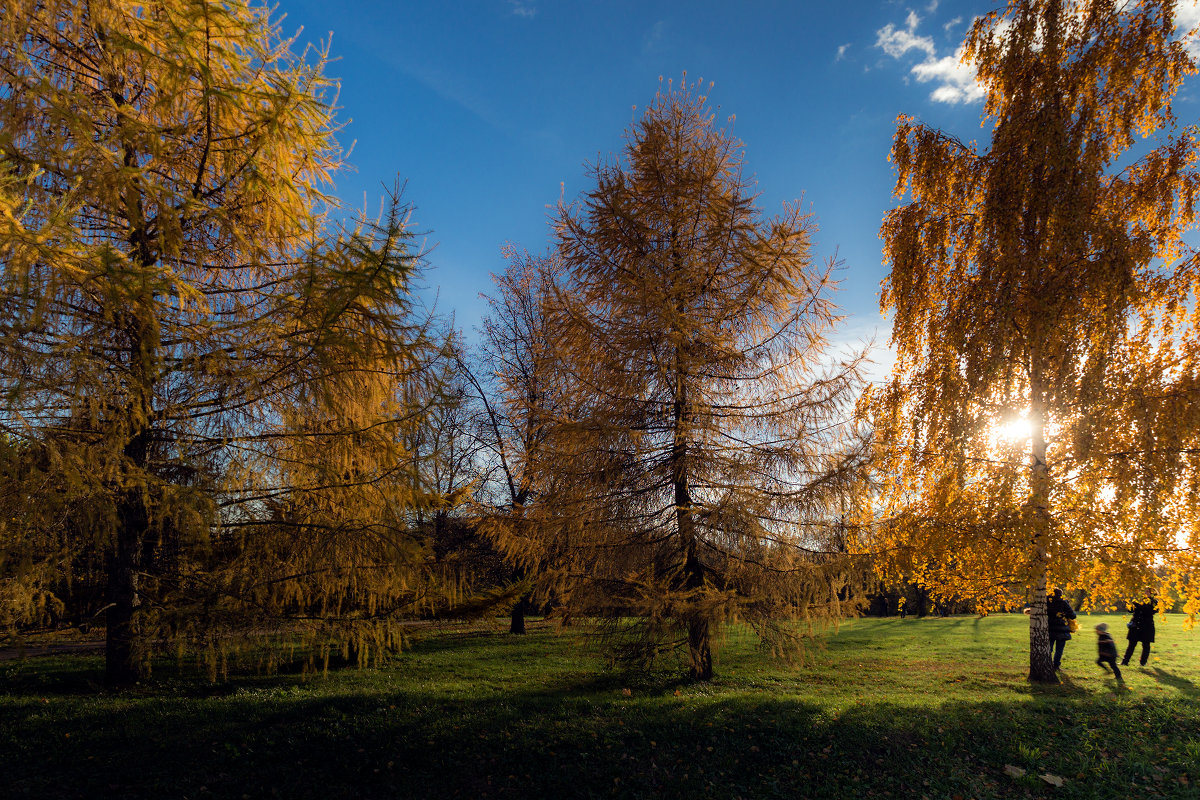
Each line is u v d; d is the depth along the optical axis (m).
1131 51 9.63
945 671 11.09
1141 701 8.09
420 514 8.20
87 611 8.02
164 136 6.89
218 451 6.91
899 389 11.34
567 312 9.53
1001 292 9.67
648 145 10.12
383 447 6.98
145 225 7.03
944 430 10.27
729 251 9.48
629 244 10.07
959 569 11.02
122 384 5.96
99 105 6.54
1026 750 6.46
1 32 5.68
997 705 7.88
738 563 9.12
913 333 11.52
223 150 6.99
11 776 5.04
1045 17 10.27
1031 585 9.60
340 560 6.88
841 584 8.62
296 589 7.21
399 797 5.37
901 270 11.30
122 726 6.02
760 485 8.94
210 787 5.20
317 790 5.36
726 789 5.76
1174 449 8.23
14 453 4.90
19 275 4.89
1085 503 8.84
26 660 10.87
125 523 7.01
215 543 7.35
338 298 6.27
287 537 7.05
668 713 7.23
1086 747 6.62
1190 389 8.34
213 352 6.22
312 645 7.28
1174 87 9.75
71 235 5.30
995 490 9.45
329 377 6.42
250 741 5.96
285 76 7.05
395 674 10.26
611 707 7.45
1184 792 5.70
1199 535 8.81
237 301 6.98
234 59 6.77
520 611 16.81
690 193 9.87
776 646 8.79
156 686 7.94
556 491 9.32
